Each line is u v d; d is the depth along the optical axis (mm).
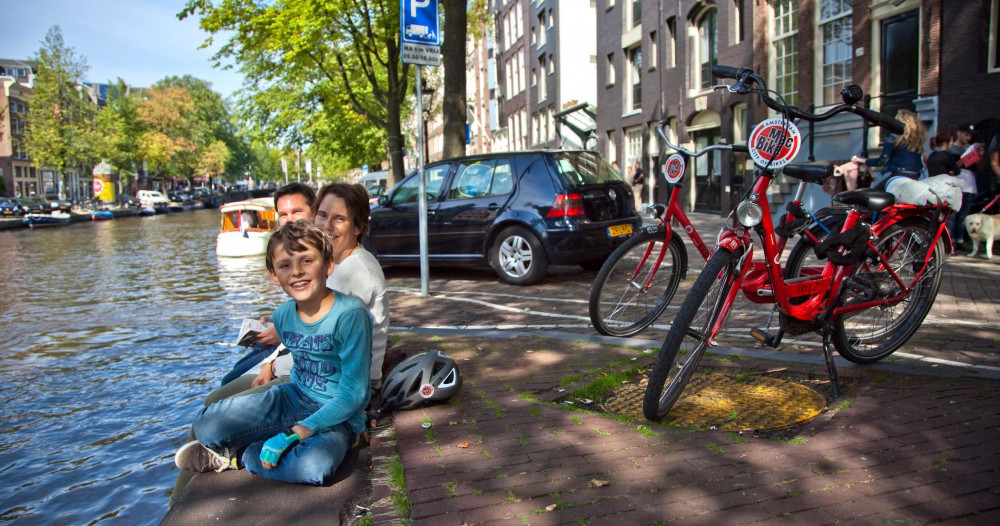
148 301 9930
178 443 4180
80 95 53656
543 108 35531
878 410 3375
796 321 3898
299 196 4508
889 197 3816
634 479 2773
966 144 9672
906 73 12852
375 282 3701
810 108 15289
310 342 3072
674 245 5273
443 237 9375
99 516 3303
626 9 25453
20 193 69312
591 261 9570
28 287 11977
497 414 3627
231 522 2686
